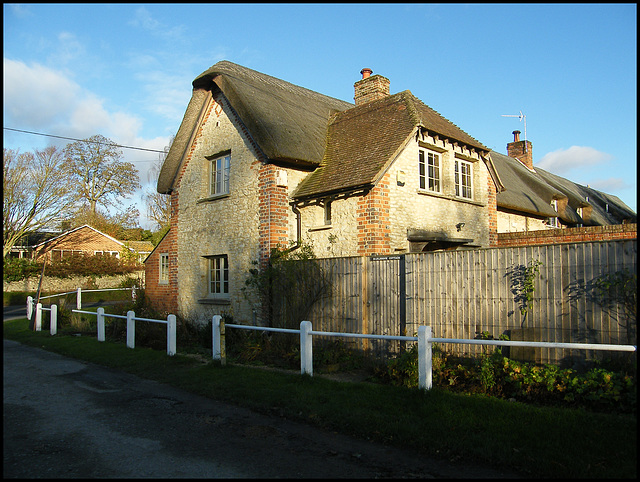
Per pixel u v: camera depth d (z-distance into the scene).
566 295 6.77
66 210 35.94
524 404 5.68
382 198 10.97
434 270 8.20
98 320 12.73
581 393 5.64
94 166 46.12
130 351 10.98
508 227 18.20
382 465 4.63
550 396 5.91
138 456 4.98
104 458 4.93
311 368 7.77
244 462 4.78
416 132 11.84
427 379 6.37
